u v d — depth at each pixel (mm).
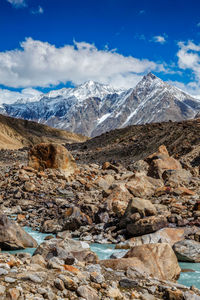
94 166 48438
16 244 14633
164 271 10727
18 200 27453
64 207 24234
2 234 14695
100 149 82750
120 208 20328
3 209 24844
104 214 20375
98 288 8180
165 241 15195
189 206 20641
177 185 28438
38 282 7562
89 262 11148
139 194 24578
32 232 19219
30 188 30500
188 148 58438
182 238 15492
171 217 17703
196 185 28562
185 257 13516
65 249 12078
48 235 18406
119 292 8180
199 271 12219
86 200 25219
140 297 8250
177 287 9469
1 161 65812
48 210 23984
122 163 64625
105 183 33406
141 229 16375
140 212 17719
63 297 7285
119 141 87625
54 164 37781
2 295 6547
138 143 75875
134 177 27297
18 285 7133
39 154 38719
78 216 19672
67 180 35438
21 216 22672
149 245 11727
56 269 8711
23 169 37031
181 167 35594
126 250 14609
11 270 8031
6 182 33594
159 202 22625
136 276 9984
